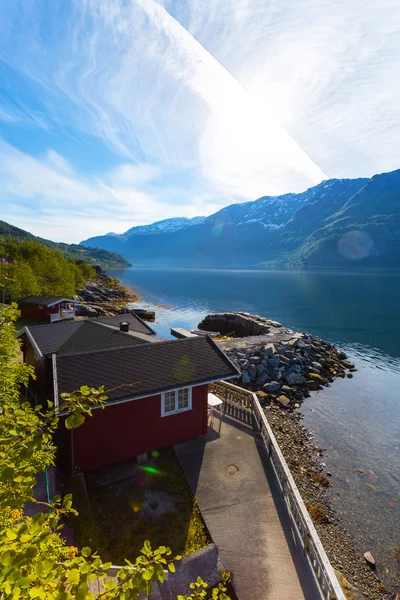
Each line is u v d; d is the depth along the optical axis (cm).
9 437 414
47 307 4369
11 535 286
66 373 1398
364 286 12825
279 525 1120
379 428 2323
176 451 1497
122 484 1312
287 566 977
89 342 1934
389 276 18012
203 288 12525
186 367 1605
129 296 9638
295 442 2067
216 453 1493
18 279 4944
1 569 278
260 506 1199
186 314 7144
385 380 3306
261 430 1669
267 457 1473
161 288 12444
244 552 1016
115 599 304
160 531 1093
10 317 876
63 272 6294
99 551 1007
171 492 1271
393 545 1357
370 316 6888
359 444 2108
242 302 8925
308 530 1005
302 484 1675
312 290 11694
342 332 5512
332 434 2212
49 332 2027
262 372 2975
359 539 1377
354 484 1717
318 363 3434
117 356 1555
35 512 1100
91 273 10794
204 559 979
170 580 911
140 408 1426
